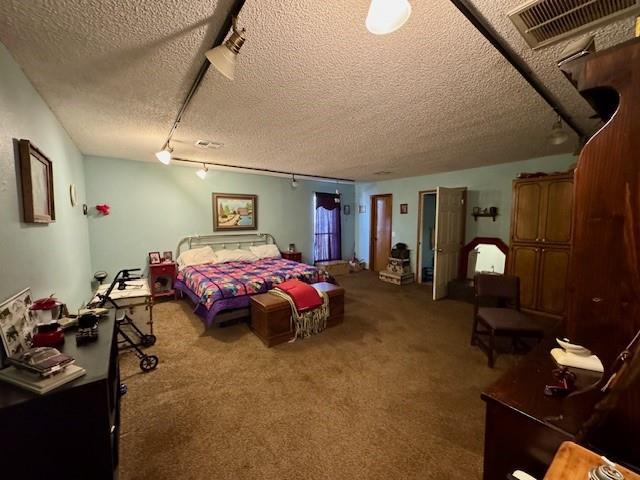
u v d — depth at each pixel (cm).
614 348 70
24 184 155
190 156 411
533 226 383
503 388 114
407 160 440
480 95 207
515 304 290
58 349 128
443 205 467
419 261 580
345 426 179
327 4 118
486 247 495
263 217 595
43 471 99
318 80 184
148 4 117
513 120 258
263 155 404
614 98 79
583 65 70
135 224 453
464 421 184
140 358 246
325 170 532
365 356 271
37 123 193
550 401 105
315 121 261
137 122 263
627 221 66
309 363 257
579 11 123
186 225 502
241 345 292
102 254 427
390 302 450
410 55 157
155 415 187
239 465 150
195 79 183
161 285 456
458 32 137
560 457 68
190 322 354
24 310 140
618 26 131
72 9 119
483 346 286
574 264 74
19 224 149
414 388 220
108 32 136
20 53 151
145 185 459
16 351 122
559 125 246
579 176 72
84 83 186
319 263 656
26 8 117
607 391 72
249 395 210
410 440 168
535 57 159
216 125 272
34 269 167
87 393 103
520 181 392
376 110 235
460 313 398
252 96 208
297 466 150
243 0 114
